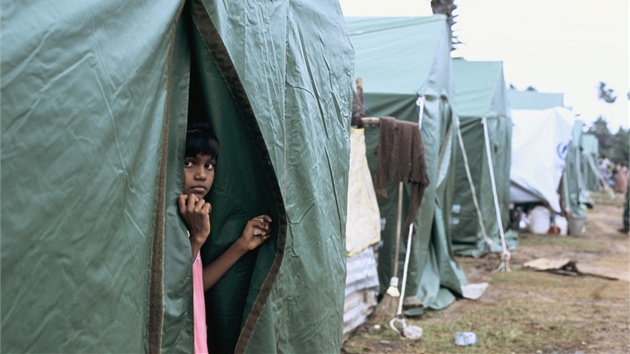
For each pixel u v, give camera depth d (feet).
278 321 9.23
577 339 20.30
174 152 7.73
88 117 5.86
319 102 10.93
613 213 72.59
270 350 8.91
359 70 24.49
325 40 11.55
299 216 9.77
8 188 5.12
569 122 45.96
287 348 9.62
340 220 11.57
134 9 6.68
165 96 7.14
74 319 5.69
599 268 33.76
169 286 7.54
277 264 8.79
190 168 8.32
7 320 5.12
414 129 20.17
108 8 6.26
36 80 5.39
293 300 9.68
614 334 20.98
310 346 10.05
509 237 42.16
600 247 42.42
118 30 6.40
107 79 6.13
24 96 5.27
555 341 20.06
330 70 11.55
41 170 5.39
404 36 26.22
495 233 38.17
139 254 6.63
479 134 35.22
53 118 5.51
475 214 35.81
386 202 22.82
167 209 7.66
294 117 9.78
